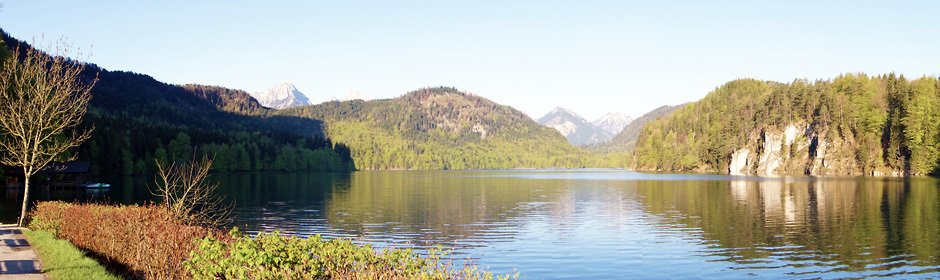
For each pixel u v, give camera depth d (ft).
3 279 60.39
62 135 281.33
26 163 118.83
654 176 615.57
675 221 179.32
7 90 130.41
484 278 43.98
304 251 44.04
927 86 606.55
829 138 601.62
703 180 485.97
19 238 93.45
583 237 146.82
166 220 68.44
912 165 521.65
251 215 197.36
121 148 467.93
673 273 104.88
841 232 149.59
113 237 69.26
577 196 298.56
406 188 383.65
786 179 487.20
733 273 104.42
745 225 167.02
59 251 74.79
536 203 254.68
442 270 43.50
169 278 54.49
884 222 167.73
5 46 214.69
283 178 534.37
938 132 508.94
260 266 42.91
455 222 180.75
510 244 136.87
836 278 100.17
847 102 619.26
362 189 362.94
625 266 110.83
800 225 164.66
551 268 109.50
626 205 239.71
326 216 196.13
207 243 47.67
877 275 102.12
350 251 43.47
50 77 120.06
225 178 503.61
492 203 255.91
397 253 43.27
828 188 335.26
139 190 312.09
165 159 503.61
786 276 102.01
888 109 586.04
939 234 144.05
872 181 416.05
